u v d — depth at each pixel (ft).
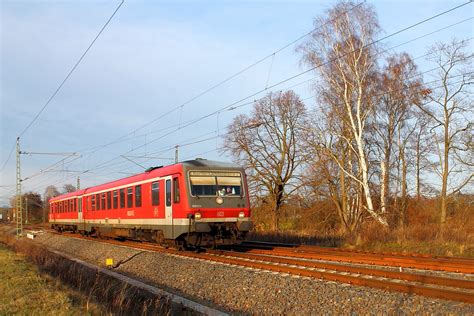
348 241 71.67
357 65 91.09
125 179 76.64
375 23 90.79
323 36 91.56
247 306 34.01
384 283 32.73
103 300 39.83
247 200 59.82
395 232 71.87
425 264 41.65
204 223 56.08
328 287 34.14
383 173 94.17
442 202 99.60
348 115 95.96
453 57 103.35
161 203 61.98
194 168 57.72
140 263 58.18
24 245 84.48
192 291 41.14
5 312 30.01
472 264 39.96
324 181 108.17
